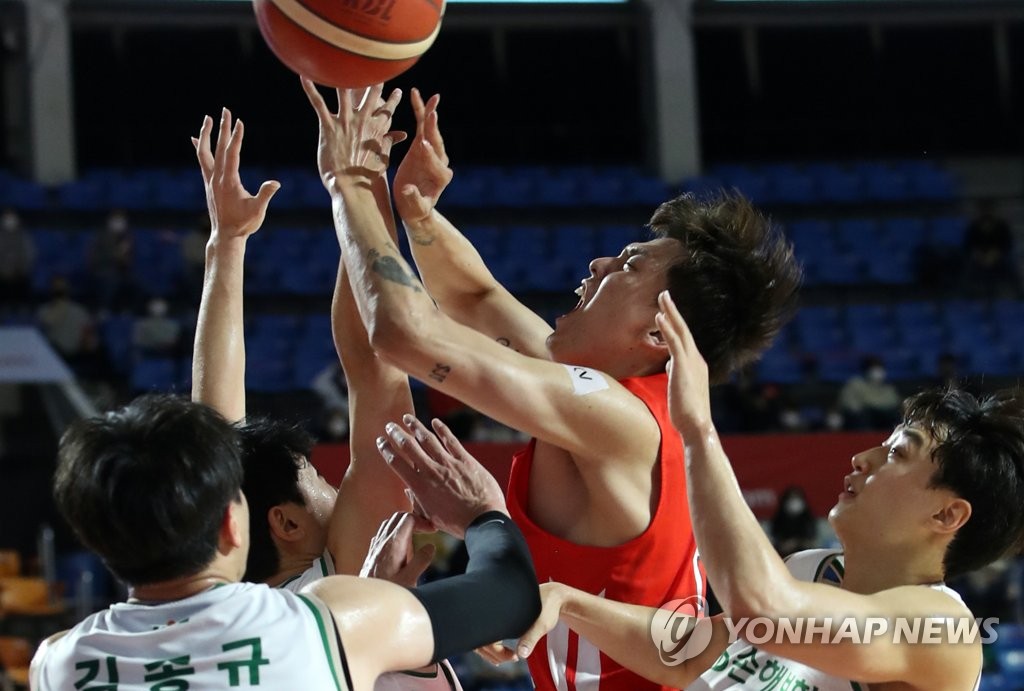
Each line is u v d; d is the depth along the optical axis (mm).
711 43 16547
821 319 12844
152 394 1809
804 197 14891
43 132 13852
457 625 1712
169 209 13336
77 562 8227
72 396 9711
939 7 15852
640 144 16281
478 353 1938
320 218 13781
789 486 7188
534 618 1842
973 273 13281
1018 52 16609
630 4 15391
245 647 1609
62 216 13023
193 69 15664
